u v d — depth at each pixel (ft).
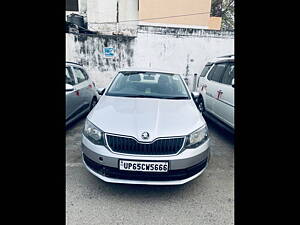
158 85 11.36
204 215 6.97
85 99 16.66
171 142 7.36
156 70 12.82
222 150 12.28
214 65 17.39
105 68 30.35
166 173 7.25
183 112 8.89
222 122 14.14
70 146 12.07
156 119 8.00
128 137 7.29
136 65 30.71
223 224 6.64
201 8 39.88
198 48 30.68
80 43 29.53
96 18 42.37
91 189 8.05
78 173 9.16
